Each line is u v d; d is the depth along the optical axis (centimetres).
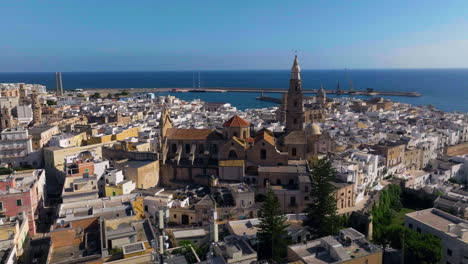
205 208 10888
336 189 11112
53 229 8012
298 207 11419
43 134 17650
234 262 6981
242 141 13625
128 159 14488
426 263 8244
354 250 7306
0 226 7850
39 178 11881
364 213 11412
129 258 7019
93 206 10000
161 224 4550
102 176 12862
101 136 17900
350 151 16488
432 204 13888
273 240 8819
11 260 6994
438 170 16762
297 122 14562
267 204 8938
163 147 14225
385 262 8981
